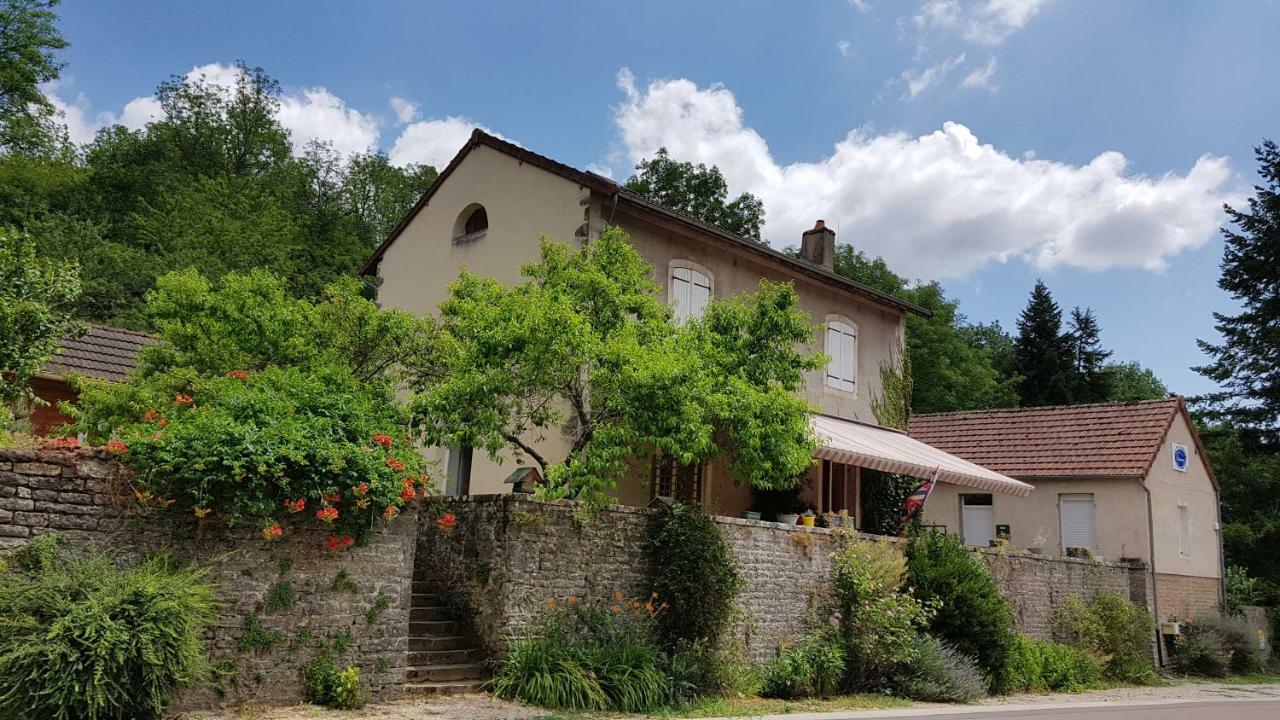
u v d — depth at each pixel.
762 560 18.14
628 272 17.28
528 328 14.53
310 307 17.09
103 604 9.63
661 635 15.98
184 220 43.75
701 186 47.94
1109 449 31.48
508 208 21.94
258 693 11.63
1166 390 81.44
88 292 36.66
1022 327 64.25
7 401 15.27
